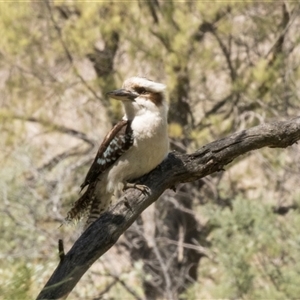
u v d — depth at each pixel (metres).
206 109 15.64
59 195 14.94
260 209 13.62
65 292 4.81
